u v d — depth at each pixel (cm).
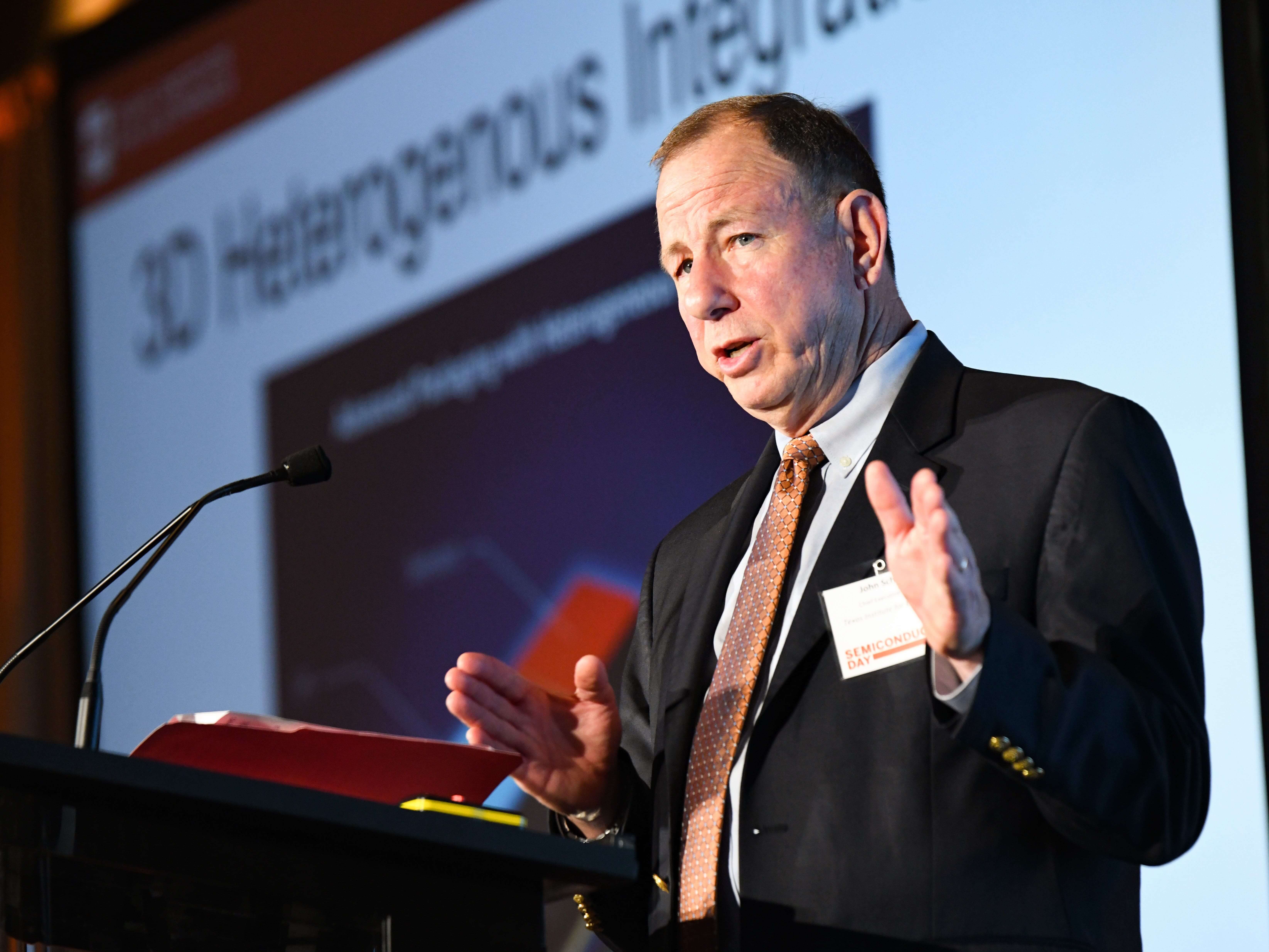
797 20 519
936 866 216
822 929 217
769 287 265
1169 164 420
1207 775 217
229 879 193
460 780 219
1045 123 446
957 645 196
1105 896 224
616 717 258
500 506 579
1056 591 226
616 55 576
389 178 649
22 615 768
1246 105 411
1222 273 405
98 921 198
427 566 597
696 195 271
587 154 579
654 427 536
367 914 201
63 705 728
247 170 706
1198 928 376
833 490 261
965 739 198
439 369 612
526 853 199
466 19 632
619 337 554
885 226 278
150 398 729
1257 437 393
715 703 249
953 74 471
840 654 232
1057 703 201
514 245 596
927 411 256
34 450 784
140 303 743
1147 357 415
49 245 797
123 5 781
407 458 615
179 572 690
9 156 817
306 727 204
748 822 230
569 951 492
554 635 552
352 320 650
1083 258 432
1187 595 229
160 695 684
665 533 525
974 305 454
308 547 642
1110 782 202
